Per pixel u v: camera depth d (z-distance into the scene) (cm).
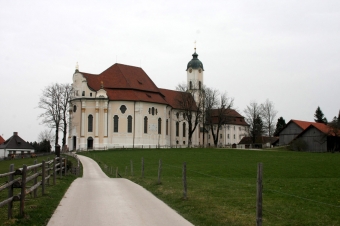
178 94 13312
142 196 2409
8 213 1656
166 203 2167
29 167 1875
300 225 1698
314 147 10562
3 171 6003
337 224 1730
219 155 8325
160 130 11956
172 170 5316
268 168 5612
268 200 2330
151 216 1795
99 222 1656
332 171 5272
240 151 9581
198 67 14475
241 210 1969
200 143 14538
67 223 1634
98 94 11006
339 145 10450
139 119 11300
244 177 4556
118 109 11175
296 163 6366
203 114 12731
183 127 13300
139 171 5284
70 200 2219
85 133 10925
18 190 2603
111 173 5141
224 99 12900
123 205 2069
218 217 1792
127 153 9031
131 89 11556
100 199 2266
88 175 4828
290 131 11962
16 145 14450
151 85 12381
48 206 1970
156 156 8112
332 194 2644
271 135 15525
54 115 10375
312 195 2602
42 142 16250
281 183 3319
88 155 8762
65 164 3888
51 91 10400
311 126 10662
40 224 1616
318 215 1903
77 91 11125
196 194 2486
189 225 1625
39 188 2619
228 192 2605
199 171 5188
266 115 14588
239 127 17038
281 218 1825
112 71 11888
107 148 10856
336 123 10231
